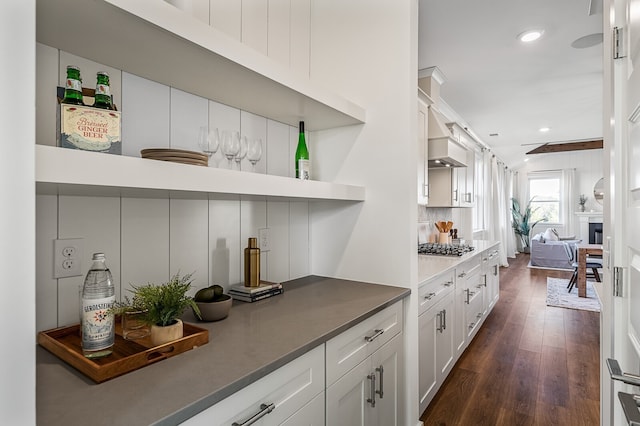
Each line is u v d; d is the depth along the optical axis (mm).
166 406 723
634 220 998
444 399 2297
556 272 6934
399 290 1757
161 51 1090
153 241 1332
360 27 1936
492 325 3781
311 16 2078
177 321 1034
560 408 2189
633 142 1011
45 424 660
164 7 959
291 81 1400
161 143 1344
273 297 1625
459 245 3633
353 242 1973
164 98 1354
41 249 1053
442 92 4293
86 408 715
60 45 1052
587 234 8750
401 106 1813
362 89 1928
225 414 824
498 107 4898
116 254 1223
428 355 2121
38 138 1037
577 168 9297
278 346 1046
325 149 2053
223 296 1381
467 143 5246
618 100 1144
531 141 7266
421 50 3186
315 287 1821
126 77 1242
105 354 922
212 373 868
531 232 9922
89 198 1154
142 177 927
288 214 1964
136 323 1056
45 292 1062
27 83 567
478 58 3354
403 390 1802
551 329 3650
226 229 1618
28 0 570
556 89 4195
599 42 3043
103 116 932
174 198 1396
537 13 2604
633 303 1027
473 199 5168
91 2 833
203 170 1088
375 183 1893
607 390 1391
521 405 2227
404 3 1807
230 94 1469
